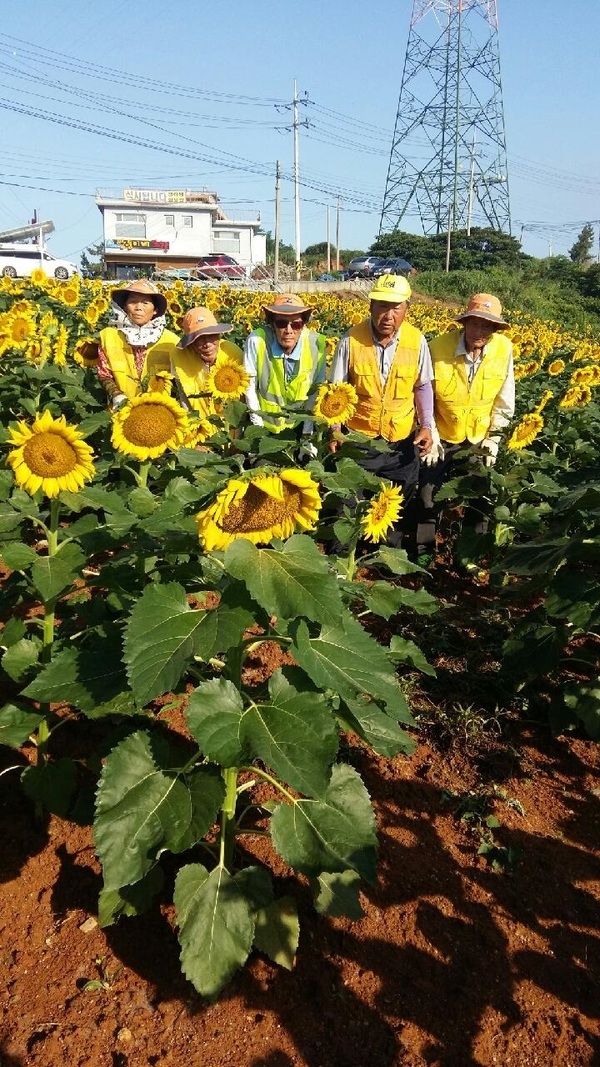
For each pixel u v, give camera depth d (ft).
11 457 9.51
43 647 10.77
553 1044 8.87
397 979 9.44
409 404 19.15
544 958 9.87
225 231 217.97
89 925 9.84
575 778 13.16
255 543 7.90
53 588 9.64
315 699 8.37
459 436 20.62
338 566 13.55
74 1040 8.59
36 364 22.26
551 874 11.15
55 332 26.63
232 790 9.28
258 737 7.93
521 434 20.33
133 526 10.25
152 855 8.04
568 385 29.96
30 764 12.22
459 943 9.96
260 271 156.66
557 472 23.58
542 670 13.83
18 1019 8.78
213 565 9.18
